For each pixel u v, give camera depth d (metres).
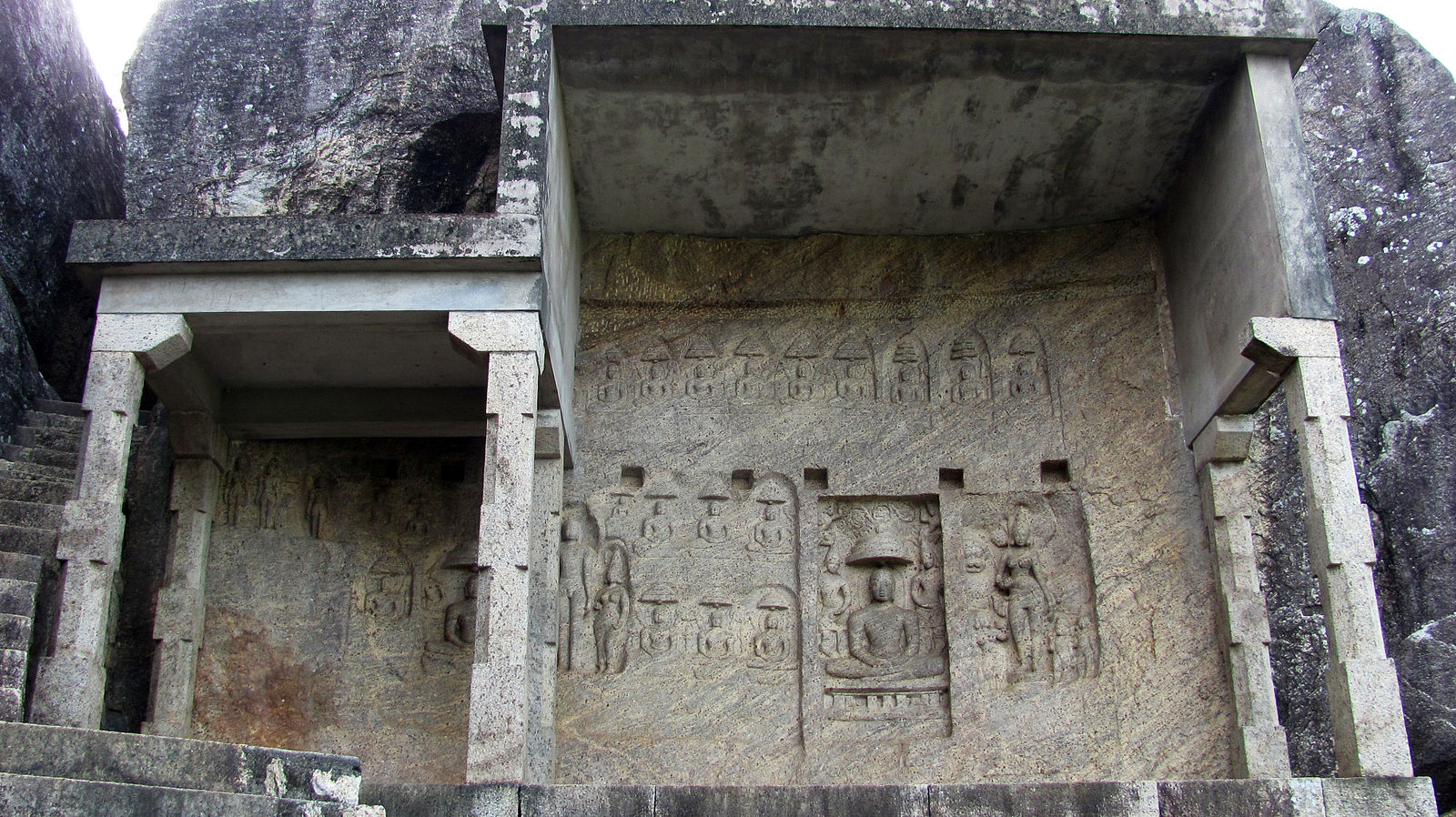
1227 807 6.77
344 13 10.91
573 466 9.29
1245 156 8.21
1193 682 8.52
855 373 9.62
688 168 9.12
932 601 9.09
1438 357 10.20
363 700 8.77
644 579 9.08
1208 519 8.82
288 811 5.61
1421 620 9.35
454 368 8.70
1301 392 7.52
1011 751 8.52
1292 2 8.13
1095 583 8.89
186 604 8.65
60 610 6.74
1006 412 9.43
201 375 8.62
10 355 9.34
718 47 8.09
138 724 8.59
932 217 9.68
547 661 8.40
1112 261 9.66
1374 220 10.93
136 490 9.23
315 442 9.38
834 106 8.54
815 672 8.84
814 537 9.20
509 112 7.80
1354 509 7.22
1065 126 8.76
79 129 11.44
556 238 8.23
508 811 6.50
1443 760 8.65
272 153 10.45
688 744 8.61
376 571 9.12
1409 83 11.45
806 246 9.87
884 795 6.93
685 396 9.55
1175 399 9.26
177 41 10.87
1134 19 7.98
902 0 7.95
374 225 7.38
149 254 7.30
